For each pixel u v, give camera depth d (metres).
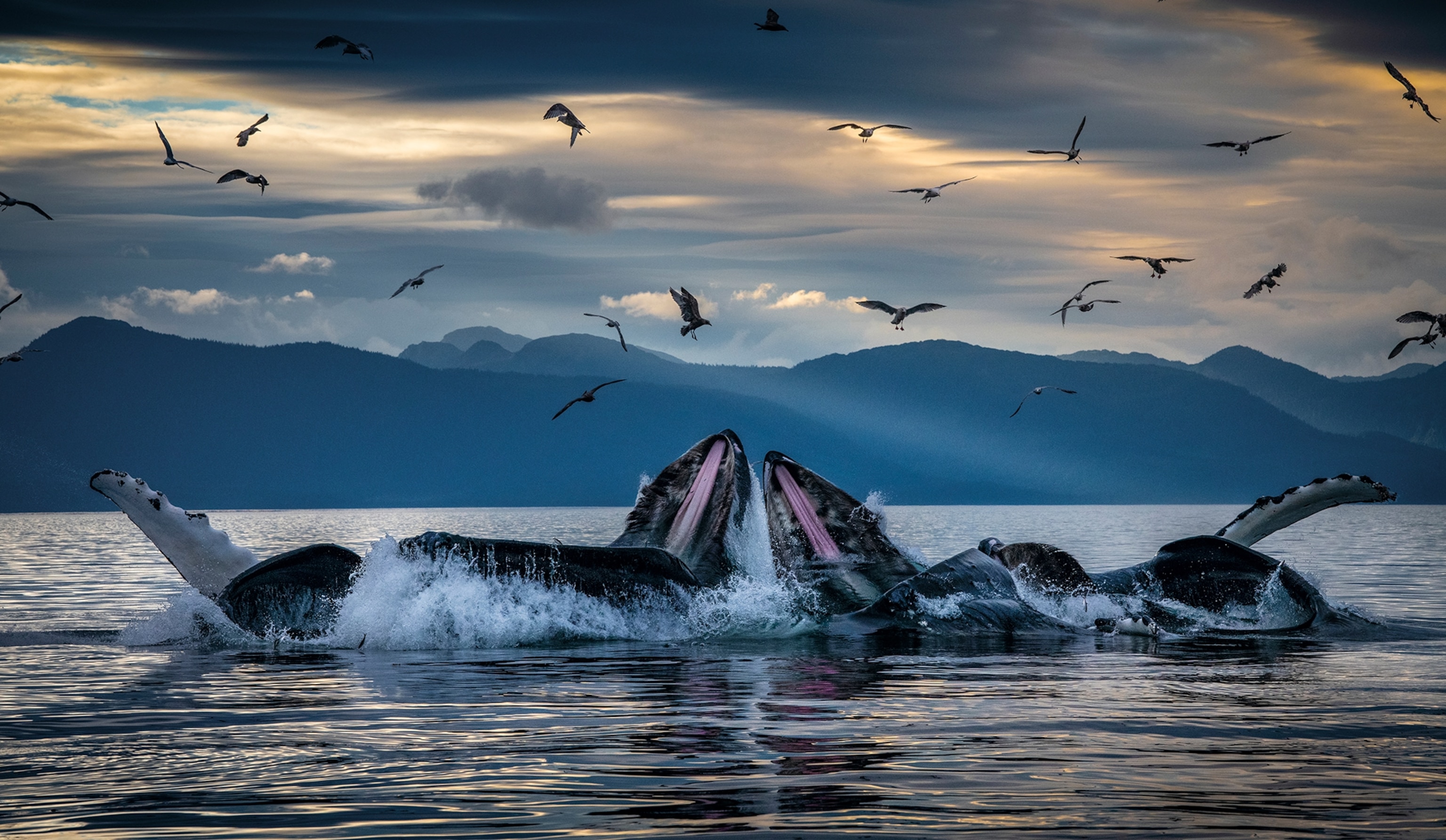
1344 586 68.69
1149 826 17.86
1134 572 44.78
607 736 24.11
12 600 60.56
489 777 20.81
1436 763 21.75
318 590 39.69
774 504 44.88
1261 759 22.02
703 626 40.44
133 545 142.25
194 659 35.56
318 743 23.62
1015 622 42.03
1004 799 19.36
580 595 39.34
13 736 24.34
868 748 23.00
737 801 19.25
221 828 17.98
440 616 38.34
